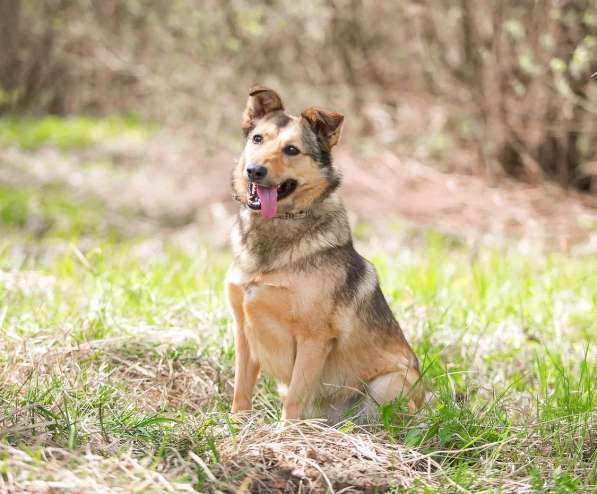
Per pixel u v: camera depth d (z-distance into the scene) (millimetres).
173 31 21812
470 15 17422
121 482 4805
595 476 5527
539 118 17297
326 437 5816
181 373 7391
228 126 21547
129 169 19094
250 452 5516
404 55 19594
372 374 6816
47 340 7613
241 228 6691
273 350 6641
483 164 18250
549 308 9352
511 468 5688
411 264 11625
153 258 11750
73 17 24344
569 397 6645
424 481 5371
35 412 5688
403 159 18906
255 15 18391
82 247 13250
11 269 10234
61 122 24031
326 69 20562
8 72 27312
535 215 16031
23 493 4562
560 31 16125
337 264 6477
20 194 16297
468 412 6336
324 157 6676
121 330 8000
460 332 8617
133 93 25156
